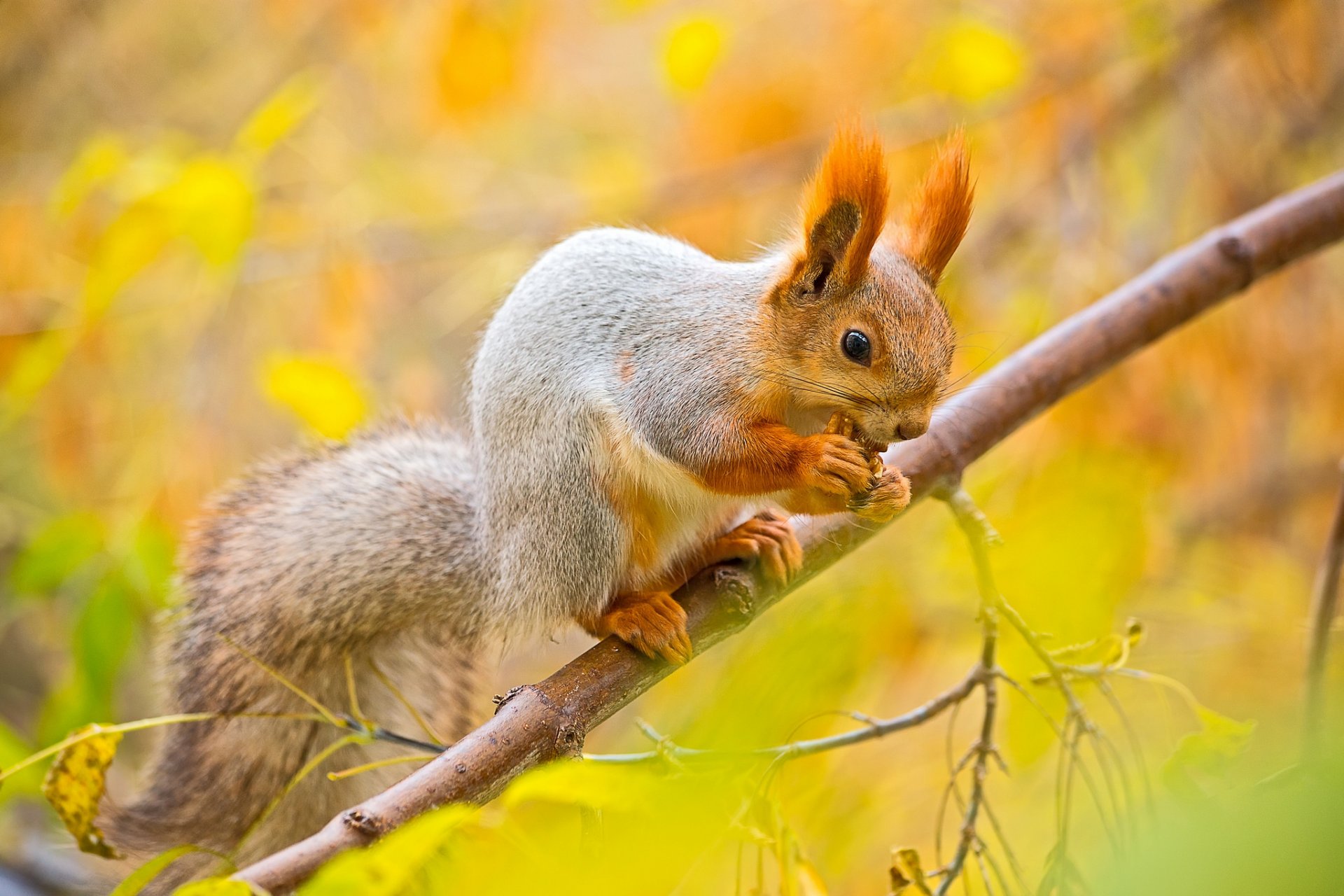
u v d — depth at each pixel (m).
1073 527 5.43
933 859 5.59
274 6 6.00
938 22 5.77
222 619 5.47
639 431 5.42
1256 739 5.29
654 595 5.39
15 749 5.47
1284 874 3.45
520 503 5.43
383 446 5.50
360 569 5.45
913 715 5.36
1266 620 5.65
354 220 5.79
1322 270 5.73
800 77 5.80
